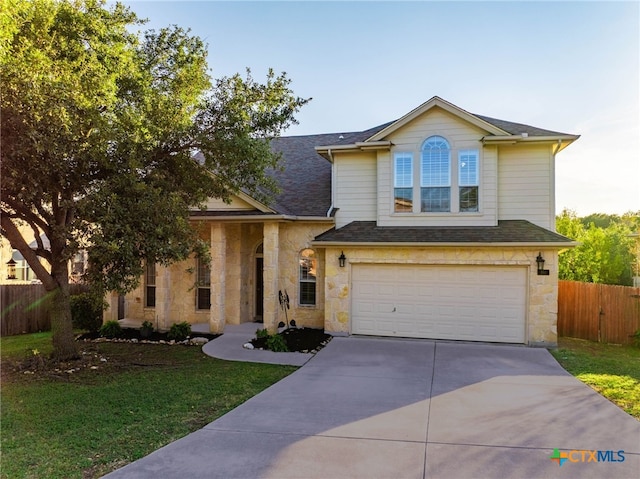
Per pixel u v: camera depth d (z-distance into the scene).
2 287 15.05
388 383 8.23
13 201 8.62
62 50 8.01
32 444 5.36
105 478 4.43
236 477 4.47
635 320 12.66
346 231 13.63
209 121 10.70
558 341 13.32
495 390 7.77
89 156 8.05
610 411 6.63
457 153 13.23
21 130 7.03
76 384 8.34
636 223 38.94
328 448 5.22
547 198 13.02
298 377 8.70
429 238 12.46
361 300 13.17
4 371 9.45
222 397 7.37
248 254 15.30
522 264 11.94
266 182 11.59
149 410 6.71
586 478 4.48
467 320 12.41
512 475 4.54
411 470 4.64
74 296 14.61
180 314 15.12
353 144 14.20
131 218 8.38
